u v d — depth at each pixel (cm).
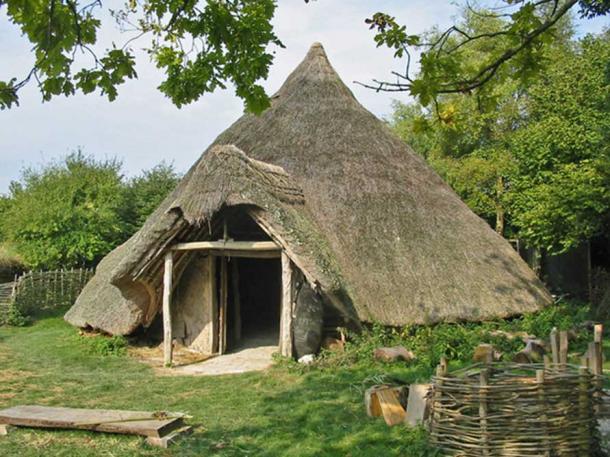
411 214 1347
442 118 545
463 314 1212
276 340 1363
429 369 958
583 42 1809
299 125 1477
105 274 1477
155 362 1150
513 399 528
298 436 662
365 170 1388
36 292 1936
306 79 1598
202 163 1112
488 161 2284
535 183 1720
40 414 697
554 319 1259
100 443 637
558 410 525
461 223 1423
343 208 1297
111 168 2772
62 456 603
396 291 1191
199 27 516
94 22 432
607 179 1441
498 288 1309
